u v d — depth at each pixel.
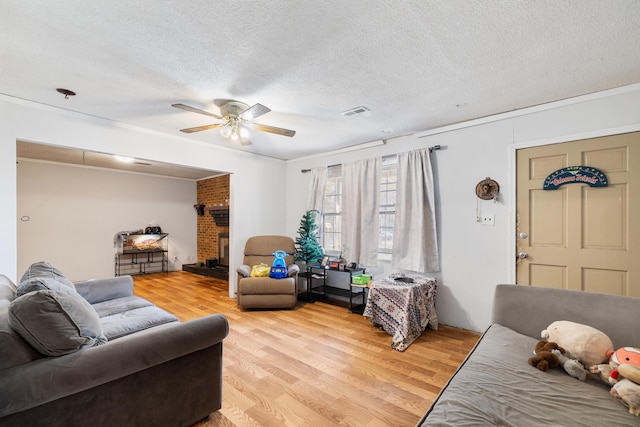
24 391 1.12
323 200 4.62
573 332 1.55
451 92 2.49
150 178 6.75
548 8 1.51
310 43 1.81
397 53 1.92
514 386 1.31
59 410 1.22
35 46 1.84
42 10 1.51
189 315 3.65
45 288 1.53
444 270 3.34
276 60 2.00
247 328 3.18
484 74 2.19
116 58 1.98
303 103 2.72
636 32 1.69
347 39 1.77
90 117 3.05
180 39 1.77
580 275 2.53
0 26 1.64
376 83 2.33
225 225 6.71
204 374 1.70
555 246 2.65
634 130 2.31
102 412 1.34
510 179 2.89
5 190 2.55
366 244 3.94
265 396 1.95
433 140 3.45
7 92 2.51
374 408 1.83
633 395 1.15
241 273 3.90
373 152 4.02
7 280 2.11
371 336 2.96
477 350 1.67
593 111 2.48
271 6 1.49
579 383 1.35
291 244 4.56
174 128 3.47
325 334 3.01
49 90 2.47
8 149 2.57
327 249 4.59
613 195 2.40
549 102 2.67
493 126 3.01
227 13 1.54
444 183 3.36
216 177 7.01
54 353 1.24
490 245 3.02
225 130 2.82
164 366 1.54
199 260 7.45
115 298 2.68
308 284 4.32
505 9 1.51
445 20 1.60
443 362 2.42
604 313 1.69
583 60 1.99
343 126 3.37
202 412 1.69
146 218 6.67
